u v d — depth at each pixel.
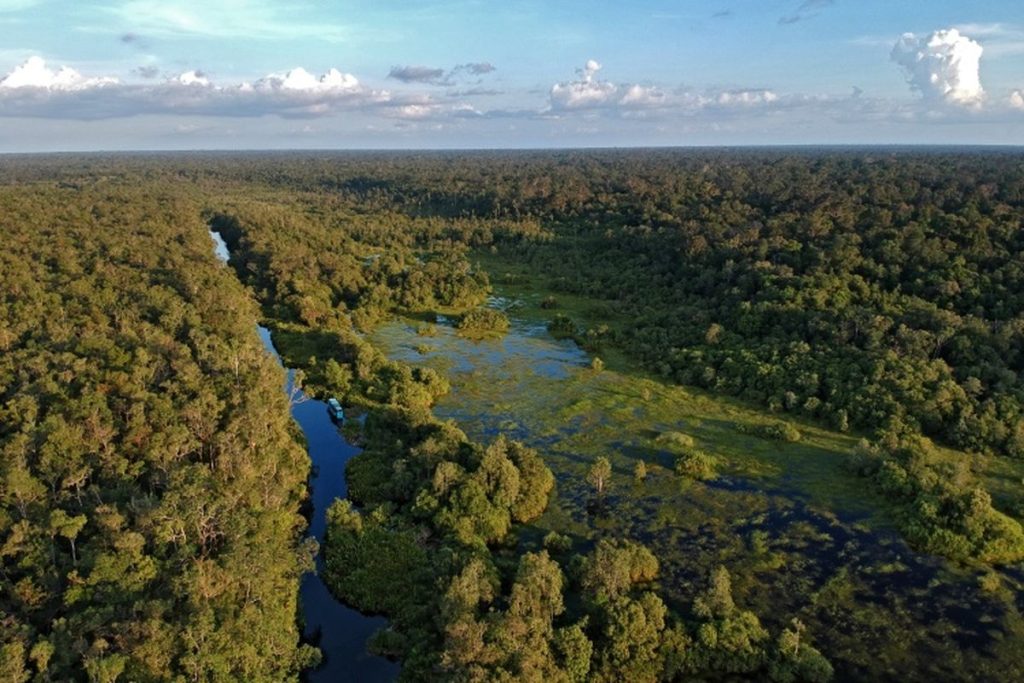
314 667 50.78
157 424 68.62
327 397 97.06
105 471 61.44
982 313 102.31
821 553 64.31
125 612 46.72
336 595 58.31
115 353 82.56
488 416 92.62
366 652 52.28
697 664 50.66
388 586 57.94
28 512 55.28
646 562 60.81
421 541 63.78
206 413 72.69
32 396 69.25
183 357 86.69
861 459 76.88
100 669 41.69
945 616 56.53
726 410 93.69
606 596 53.53
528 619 48.84
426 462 72.44
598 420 91.44
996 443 80.62
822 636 54.50
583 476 77.50
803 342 100.88
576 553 63.62
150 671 43.62
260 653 47.44
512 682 44.94
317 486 75.50
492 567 57.53
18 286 110.62
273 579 53.69
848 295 109.69
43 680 42.59
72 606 47.97
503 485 68.31
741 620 53.53
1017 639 54.09
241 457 66.06
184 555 51.06
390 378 99.75
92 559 49.47
